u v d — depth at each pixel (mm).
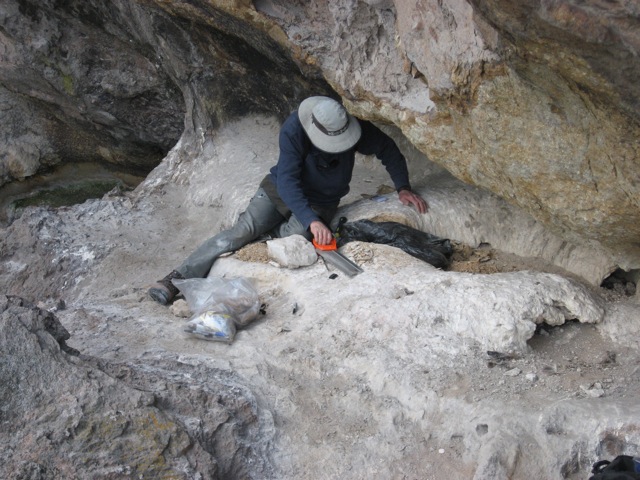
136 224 6211
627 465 2891
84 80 7230
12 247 6043
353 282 4203
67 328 4184
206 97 6547
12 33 7031
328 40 4566
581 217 3715
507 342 3717
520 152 3699
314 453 3348
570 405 3213
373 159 5883
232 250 4801
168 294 4582
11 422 2930
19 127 8000
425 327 3811
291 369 3711
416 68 4055
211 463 3037
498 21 2828
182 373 3564
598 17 2473
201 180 6496
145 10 6012
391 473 3246
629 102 2793
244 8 4668
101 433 2965
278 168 4613
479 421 3275
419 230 4832
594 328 3912
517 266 4590
